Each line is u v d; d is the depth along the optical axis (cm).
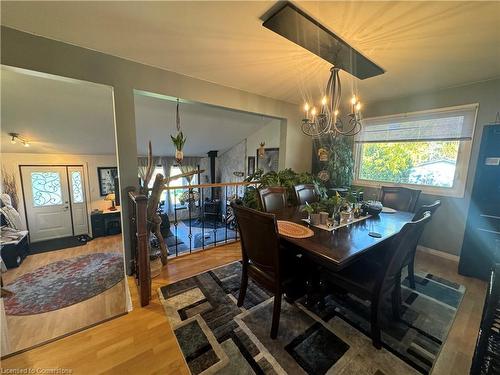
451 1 121
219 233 621
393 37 159
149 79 219
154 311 170
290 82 264
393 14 134
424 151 292
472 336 147
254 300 183
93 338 144
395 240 124
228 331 149
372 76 232
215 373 121
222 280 213
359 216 208
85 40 174
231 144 611
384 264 129
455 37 158
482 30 148
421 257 274
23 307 257
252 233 144
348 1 125
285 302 179
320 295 173
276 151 475
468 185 256
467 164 255
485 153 212
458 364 127
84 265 378
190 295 190
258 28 156
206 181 734
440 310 173
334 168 355
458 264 249
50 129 356
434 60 195
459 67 208
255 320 160
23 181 464
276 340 142
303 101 350
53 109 296
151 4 132
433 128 281
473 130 249
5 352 142
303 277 154
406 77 235
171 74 232
